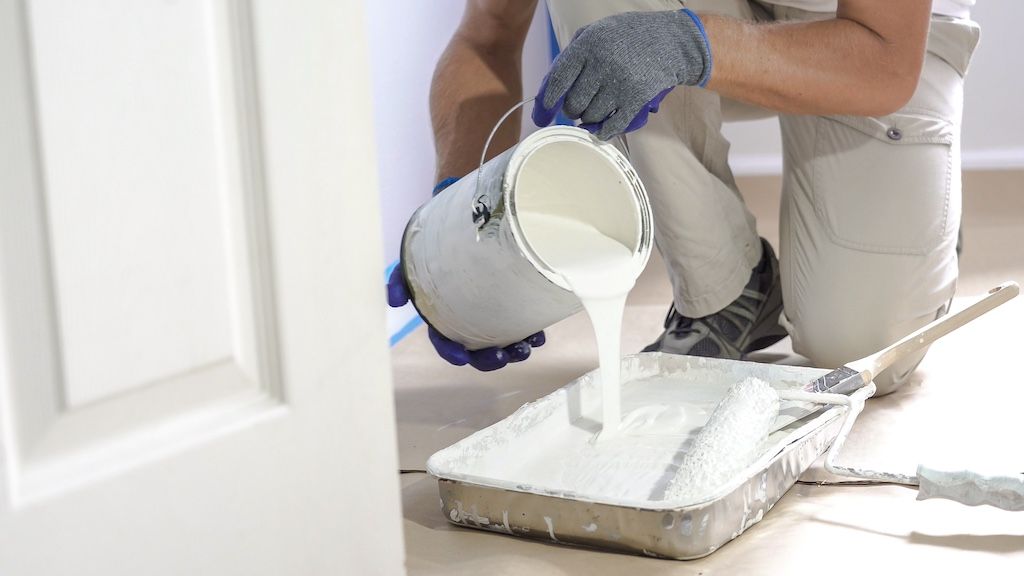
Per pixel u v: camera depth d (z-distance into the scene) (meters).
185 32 0.85
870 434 1.64
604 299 1.42
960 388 1.82
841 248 1.86
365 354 1.03
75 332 0.80
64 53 0.78
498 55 2.00
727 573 1.20
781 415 1.53
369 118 1.00
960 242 2.01
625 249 1.48
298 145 0.94
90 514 0.82
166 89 0.85
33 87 0.76
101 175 0.81
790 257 1.93
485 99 1.97
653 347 2.03
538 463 1.46
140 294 0.84
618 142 1.92
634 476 1.39
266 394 0.95
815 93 1.60
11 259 0.77
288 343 0.95
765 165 3.64
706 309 1.96
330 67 0.96
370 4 2.41
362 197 1.00
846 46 1.60
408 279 1.57
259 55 0.89
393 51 2.55
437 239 1.48
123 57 0.81
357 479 1.03
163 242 0.86
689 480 1.25
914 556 1.22
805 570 1.20
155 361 0.86
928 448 1.56
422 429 1.81
